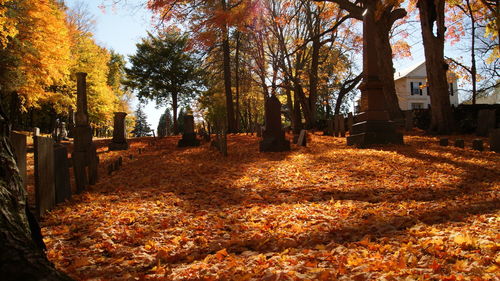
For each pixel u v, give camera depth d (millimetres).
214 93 43625
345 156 12281
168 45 41938
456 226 4441
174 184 9133
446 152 11977
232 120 30672
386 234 4355
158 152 17766
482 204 5551
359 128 15109
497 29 19797
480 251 3406
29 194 7812
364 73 15094
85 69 39406
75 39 38688
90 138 9242
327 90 39844
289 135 24344
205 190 8289
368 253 3633
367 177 9023
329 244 4043
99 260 3930
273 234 4703
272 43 31203
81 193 7871
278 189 8117
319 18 28641
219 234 4953
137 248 4336
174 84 42312
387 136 14477
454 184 7691
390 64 21797
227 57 30484
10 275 1860
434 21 17922
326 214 5684
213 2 20547
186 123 20500
